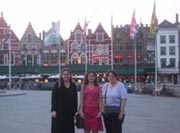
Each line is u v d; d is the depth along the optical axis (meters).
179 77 81.44
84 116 9.69
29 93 51.69
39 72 81.06
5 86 68.94
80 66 82.44
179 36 82.38
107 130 10.01
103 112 9.80
